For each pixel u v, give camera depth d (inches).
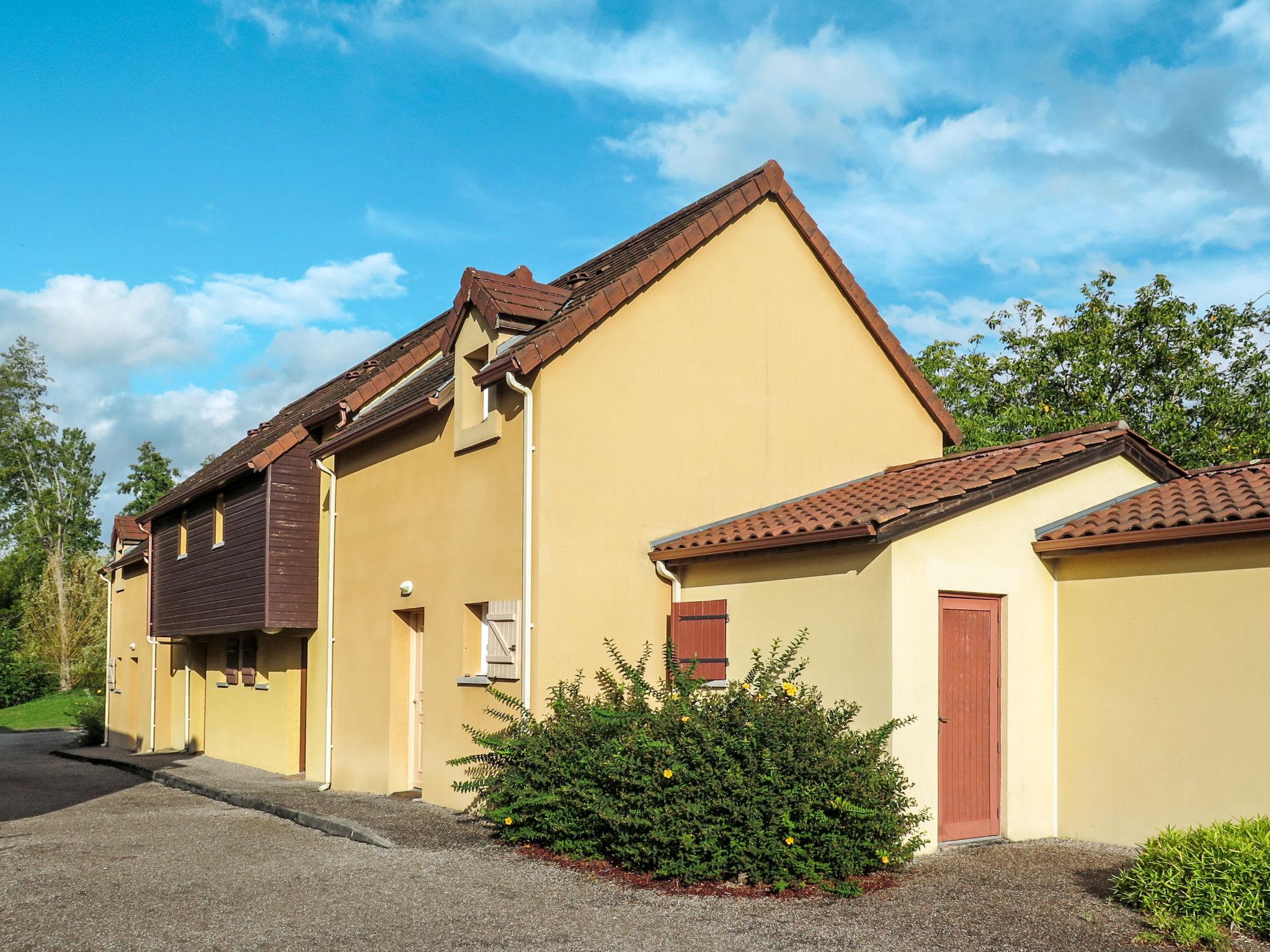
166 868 351.6
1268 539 349.4
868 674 371.2
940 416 563.5
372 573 572.7
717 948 257.4
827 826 311.9
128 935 271.1
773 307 510.0
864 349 541.3
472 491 478.6
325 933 271.1
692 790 321.1
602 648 439.8
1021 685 402.6
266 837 411.8
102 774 757.9
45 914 291.7
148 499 2251.5
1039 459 413.7
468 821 434.0
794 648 384.5
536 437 434.3
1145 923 277.4
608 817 333.4
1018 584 405.1
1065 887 316.8
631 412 458.0
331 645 613.3
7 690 1802.4
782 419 506.0
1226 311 818.2
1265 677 348.2
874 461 537.6
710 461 480.1
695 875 319.0
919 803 365.1
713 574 442.6
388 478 562.9
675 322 475.5
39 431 2172.7
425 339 661.9
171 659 979.3
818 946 258.8
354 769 574.2
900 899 303.3
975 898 303.6
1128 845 384.2
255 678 759.7
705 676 435.2
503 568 449.7
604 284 479.8
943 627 386.0
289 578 638.5
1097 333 847.1
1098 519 412.8
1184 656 372.5
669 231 522.3
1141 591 388.5
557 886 319.6
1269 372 794.8
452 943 261.9
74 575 1952.5
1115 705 393.7
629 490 454.3
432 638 505.0
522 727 399.9
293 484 646.5
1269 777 344.2
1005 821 394.9
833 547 388.2
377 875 335.0
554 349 434.9
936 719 374.3
